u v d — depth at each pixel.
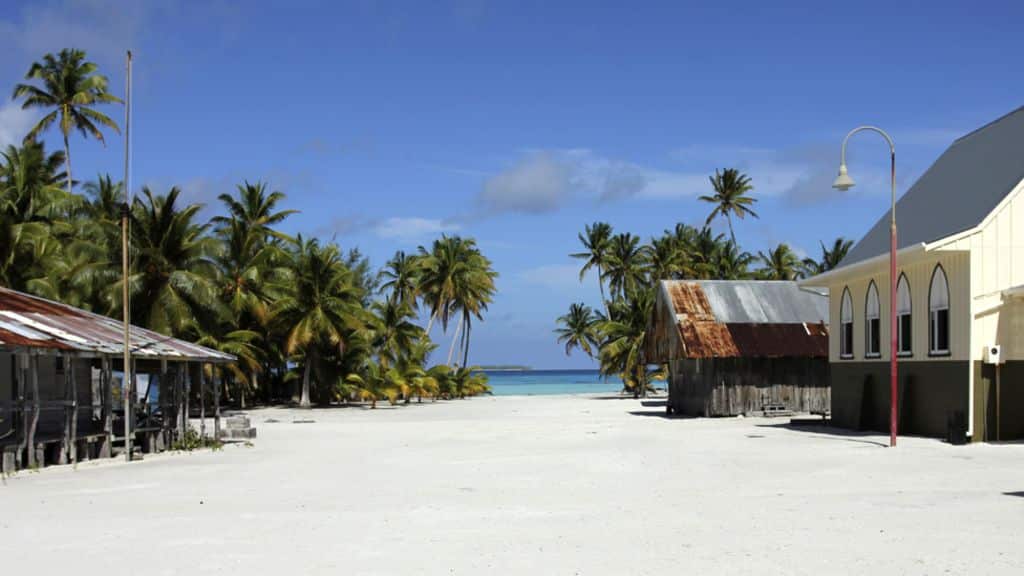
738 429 31.84
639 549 10.00
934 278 26.23
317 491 15.55
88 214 57.09
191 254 51.59
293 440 29.28
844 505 13.01
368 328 64.69
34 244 48.28
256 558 9.72
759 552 9.73
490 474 17.97
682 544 10.24
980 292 24.14
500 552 9.94
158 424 26.92
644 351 47.25
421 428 35.34
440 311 81.12
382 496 14.77
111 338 24.00
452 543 10.50
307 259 59.56
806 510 12.59
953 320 25.06
